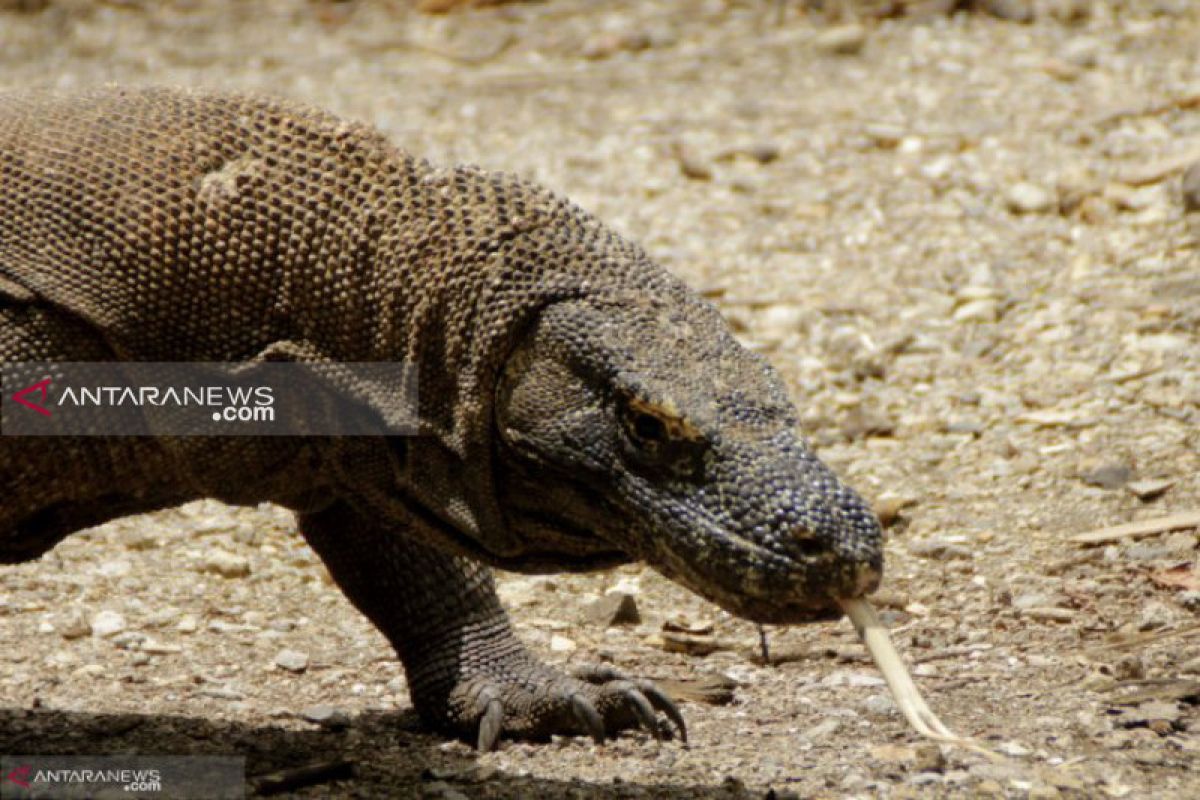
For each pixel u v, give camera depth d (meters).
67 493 14.28
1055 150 35.31
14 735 15.57
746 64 44.19
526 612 20.17
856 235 32.38
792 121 38.97
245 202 14.10
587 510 13.66
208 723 16.27
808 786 14.66
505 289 13.90
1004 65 41.38
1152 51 41.44
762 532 12.77
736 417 13.18
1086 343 27.27
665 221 33.78
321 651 18.73
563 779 14.88
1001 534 22.05
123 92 14.73
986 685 17.42
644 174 36.44
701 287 30.48
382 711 16.97
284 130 14.47
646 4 50.16
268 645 18.86
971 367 27.12
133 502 14.71
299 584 20.89
